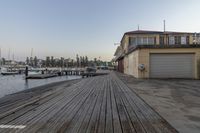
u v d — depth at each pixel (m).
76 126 5.07
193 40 33.09
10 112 6.60
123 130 4.77
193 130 4.72
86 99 8.96
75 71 58.81
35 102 8.45
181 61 20.28
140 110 6.75
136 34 33.62
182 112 6.40
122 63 39.72
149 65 20.59
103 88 13.00
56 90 12.61
